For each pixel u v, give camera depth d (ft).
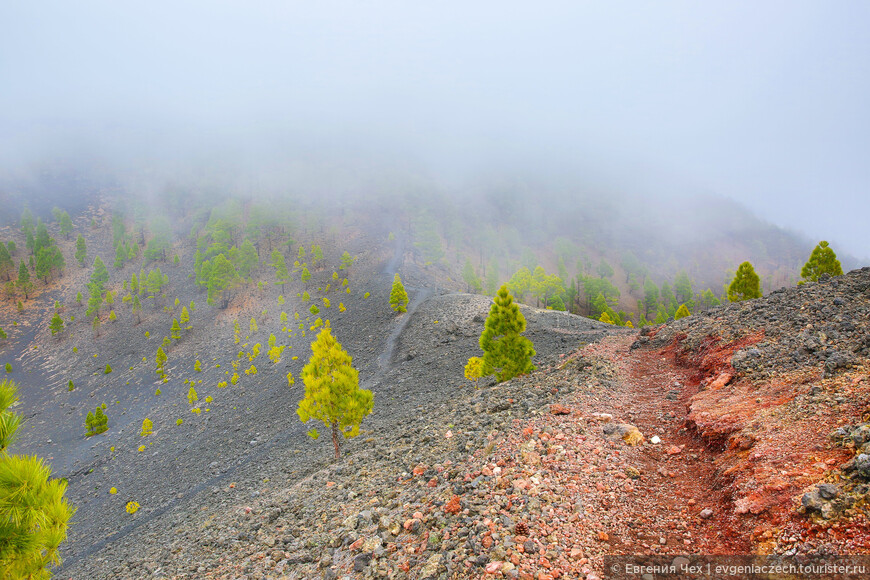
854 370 30.60
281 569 31.40
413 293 344.08
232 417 207.82
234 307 409.69
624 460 30.78
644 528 22.40
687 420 35.06
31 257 543.80
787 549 17.89
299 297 408.46
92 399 301.22
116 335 396.78
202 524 68.13
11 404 20.31
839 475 20.07
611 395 46.70
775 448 24.94
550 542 21.66
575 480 28.04
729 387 38.70
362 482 48.14
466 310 250.98
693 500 24.41
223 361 313.73
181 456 173.88
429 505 29.71
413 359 195.21
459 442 44.32
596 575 18.88
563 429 36.81
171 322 406.41
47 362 369.09
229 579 33.88
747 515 20.97
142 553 65.67
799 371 35.42
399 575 22.53
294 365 263.49
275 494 68.85
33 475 19.13
